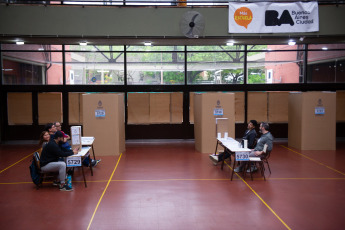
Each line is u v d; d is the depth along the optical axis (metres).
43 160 6.91
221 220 5.35
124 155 10.49
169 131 13.12
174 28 10.52
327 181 7.52
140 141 13.08
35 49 12.52
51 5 10.31
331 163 9.27
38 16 10.30
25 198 6.42
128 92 12.89
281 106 13.13
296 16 10.64
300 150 11.21
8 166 9.08
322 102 11.12
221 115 10.68
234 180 7.61
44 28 10.34
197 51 12.82
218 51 12.82
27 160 9.84
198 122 11.10
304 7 10.62
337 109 13.09
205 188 7.02
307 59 12.90
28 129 12.80
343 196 6.50
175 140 13.16
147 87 12.86
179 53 12.80
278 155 10.38
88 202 6.18
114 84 12.79
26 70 12.59
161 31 10.51
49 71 12.64
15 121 12.77
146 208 5.87
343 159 9.79
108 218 5.43
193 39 10.66
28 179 7.77
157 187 7.10
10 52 12.49
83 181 7.57
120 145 10.70
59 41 10.89
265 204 6.06
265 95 13.11
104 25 10.42
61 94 12.74
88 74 12.71
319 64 12.95
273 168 8.71
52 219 5.40
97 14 10.41
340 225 5.15
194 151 11.14
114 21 10.44
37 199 6.36
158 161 9.62
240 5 10.58
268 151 7.81
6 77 12.59
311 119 11.16
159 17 10.48
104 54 12.68
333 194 6.61
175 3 11.02
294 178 7.77
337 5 10.66
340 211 5.72
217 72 12.91
